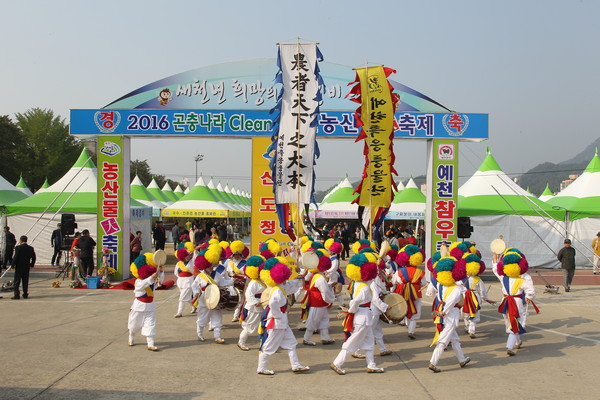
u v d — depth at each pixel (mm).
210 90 16219
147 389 6531
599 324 11000
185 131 16172
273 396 6340
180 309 11344
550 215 21797
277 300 7152
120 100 16172
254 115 16156
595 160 24594
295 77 11453
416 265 9844
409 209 30281
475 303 9758
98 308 12070
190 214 33375
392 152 11430
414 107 16438
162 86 16219
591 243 21906
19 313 11422
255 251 15984
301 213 11359
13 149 48500
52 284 15766
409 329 9797
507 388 6723
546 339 9625
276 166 11445
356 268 7309
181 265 11422
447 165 16500
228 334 9852
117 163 16297
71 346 8633
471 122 16469
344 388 6684
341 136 16094
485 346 9125
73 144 62125
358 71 11539
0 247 20391
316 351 8711
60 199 21641
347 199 34062
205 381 6910
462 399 6289
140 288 8500
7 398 6078
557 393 6527
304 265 8477
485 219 21703
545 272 20984
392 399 6270
